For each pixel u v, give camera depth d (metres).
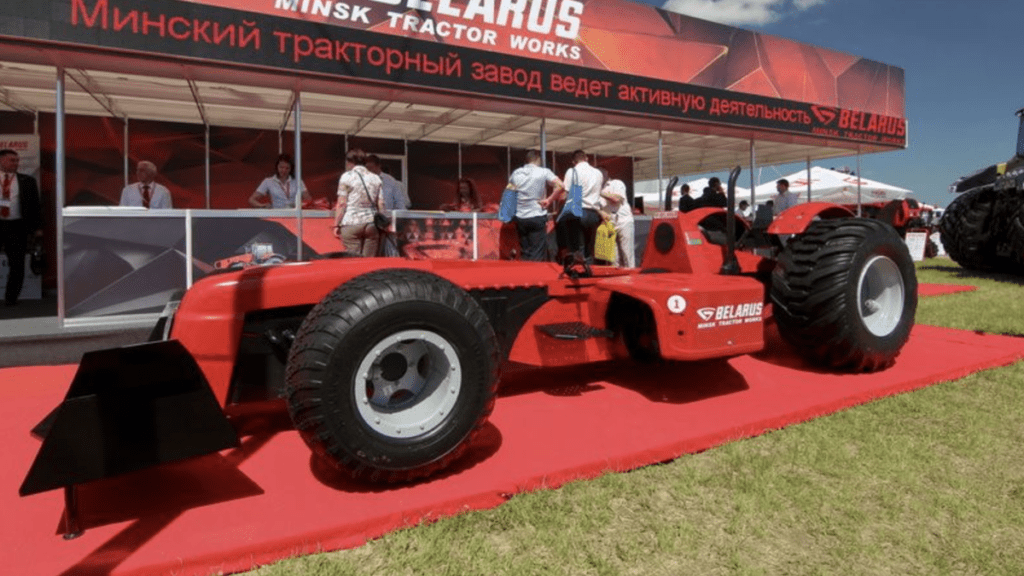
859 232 3.54
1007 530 1.99
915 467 2.43
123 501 2.04
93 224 4.68
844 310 3.43
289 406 2.05
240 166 9.16
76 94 7.01
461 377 2.22
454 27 7.14
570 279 3.18
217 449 1.97
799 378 3.54
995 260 9.59
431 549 1.83
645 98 7.32
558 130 9.41
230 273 2.60
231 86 6.56
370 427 2.06
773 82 10.20
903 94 12.11
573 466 2.28
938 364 3.81
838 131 9.48
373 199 5.58
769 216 4.25
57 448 1.75
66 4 4.41
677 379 3.54
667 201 3.96
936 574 1.77
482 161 11.02
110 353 1.83
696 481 2.29
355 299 2.08
